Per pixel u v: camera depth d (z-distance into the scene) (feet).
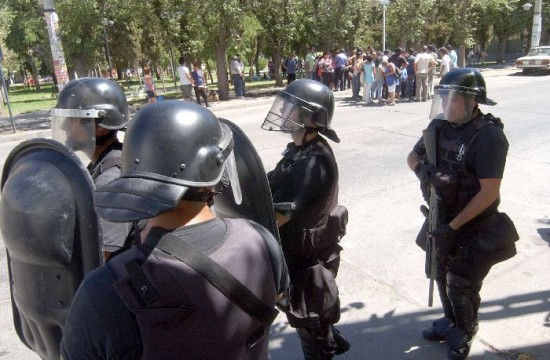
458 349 8.90
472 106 7.75
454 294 8.43
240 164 5.91
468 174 7.88
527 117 33.09
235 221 4.30
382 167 22.93
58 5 57.41
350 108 43.14
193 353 3.69
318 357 8.11
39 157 5.38
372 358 9.45
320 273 7.59
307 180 7.05
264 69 146.92
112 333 3.47
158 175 3.76
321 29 71.36
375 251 14.15
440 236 8.09
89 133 6.73
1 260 14.78
